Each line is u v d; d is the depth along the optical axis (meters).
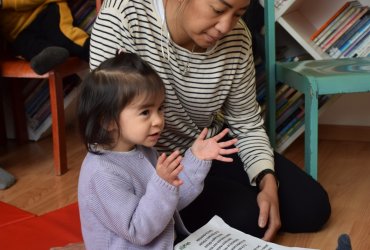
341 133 2.13
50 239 1.32
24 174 1.83
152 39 1.18
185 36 1.17
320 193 1.34
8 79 2.20
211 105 1.29
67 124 2.38
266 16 1.68
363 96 2.06
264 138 1.40
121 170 0.99
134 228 0.95
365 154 1.95
